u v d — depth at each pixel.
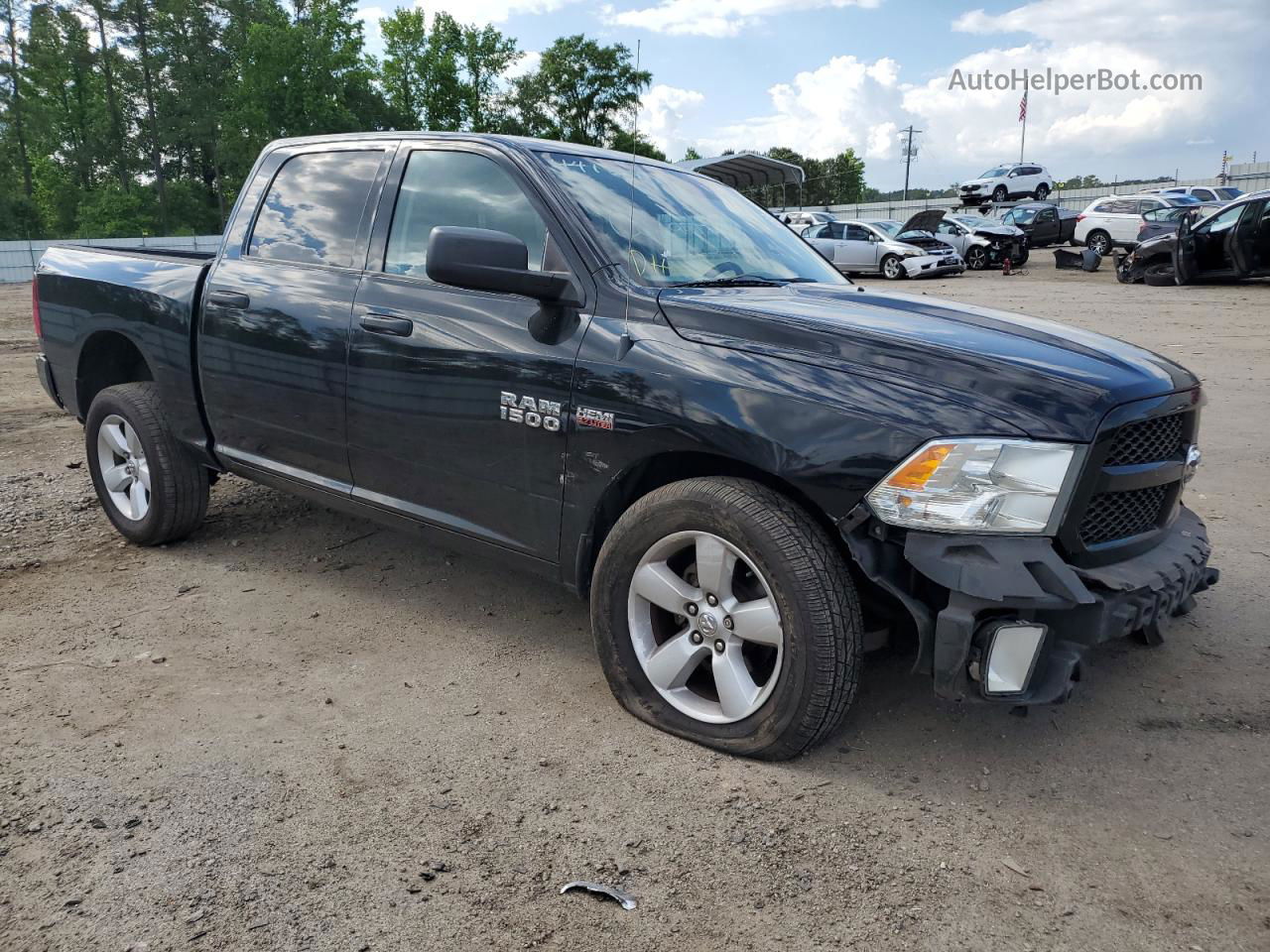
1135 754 2.77
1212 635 3.56
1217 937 2.05
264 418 3.87
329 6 57.06
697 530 2.69
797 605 2.51
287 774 2.64
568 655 3.43
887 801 2.54
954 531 2.38
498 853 2.31
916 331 2.73
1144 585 2.53
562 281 2.95
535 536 3.12
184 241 34.38
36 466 6.15
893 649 3.13
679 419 2.67
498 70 58.94
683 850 2.33
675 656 2.83
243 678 3.23
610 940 2.03
